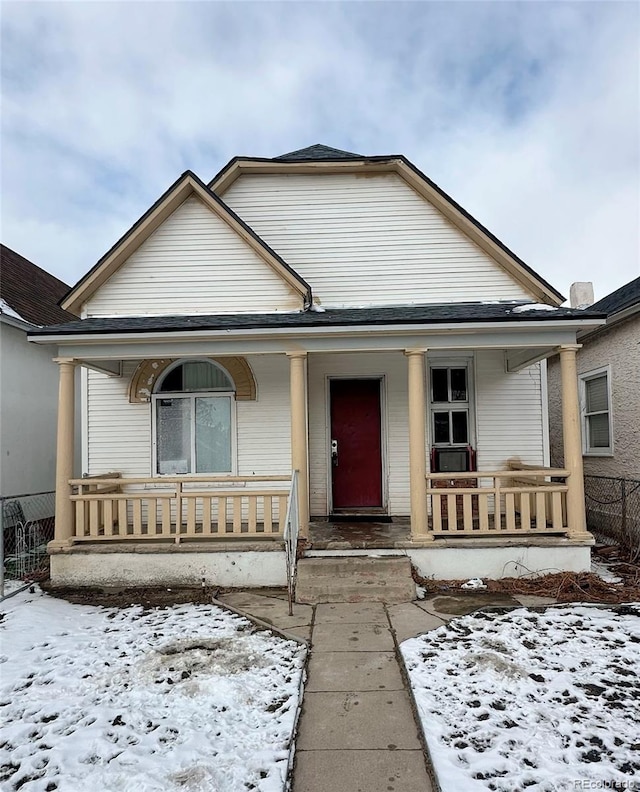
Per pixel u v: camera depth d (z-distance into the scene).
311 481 8.63
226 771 3.00
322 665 4.31
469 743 3.22
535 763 3.03
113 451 8.45
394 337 6.75
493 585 6.24
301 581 6.09
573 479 6.57
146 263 8.14
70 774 3.03
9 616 5.70
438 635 4.85
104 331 6.59
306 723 3.48
